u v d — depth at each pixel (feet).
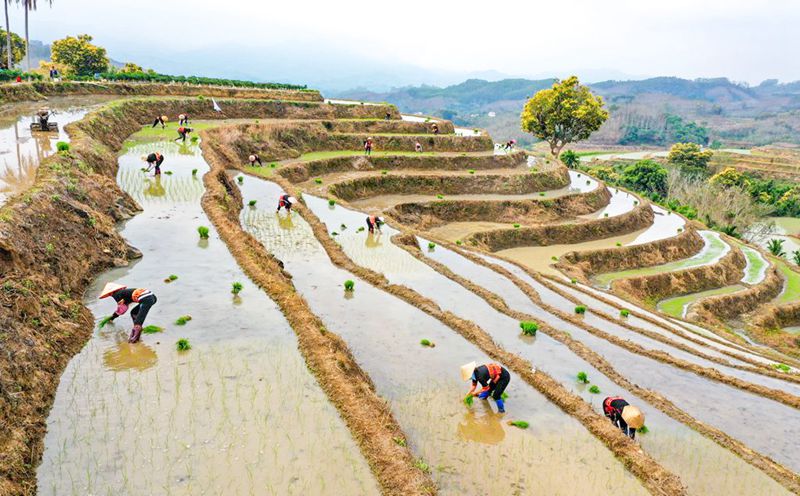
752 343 117.29
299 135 196.13
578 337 75.20
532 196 191.21
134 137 143.95
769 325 127.85
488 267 103.40
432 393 49.19
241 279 65.16
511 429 44.60
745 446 48.49
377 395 46.55
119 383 42.06
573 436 44.42
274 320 55.42
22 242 51.13
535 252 153.79
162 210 88.07
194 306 57.00
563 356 63.05
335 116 238.07
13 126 112.27
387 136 216.33
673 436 49.03
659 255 160.45
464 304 76.84
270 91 242.17
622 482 39.14
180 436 36.50
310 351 48.78
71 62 269.85
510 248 157.69
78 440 35.35
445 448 41.39
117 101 159.74
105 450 34.58
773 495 41.55
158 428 37.14
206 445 35.86
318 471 34.47
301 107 230.07
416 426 43.91
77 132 106.93
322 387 43.91
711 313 126.72
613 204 207.82
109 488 31.42
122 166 111.96
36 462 33.06
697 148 417.69
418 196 181.78
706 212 263.70
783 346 116.06
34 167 76.69
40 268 51.57
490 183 195.31
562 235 165.27
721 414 58.03
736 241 199.62
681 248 168.14
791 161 472.85
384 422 40.75
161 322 52.75
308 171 174.09
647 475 39.52
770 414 59.26
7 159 81.15
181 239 76.69
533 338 67.46
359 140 212.23
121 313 49.14
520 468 39.68
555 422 46.34
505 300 85.05
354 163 191.62
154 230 79.25
